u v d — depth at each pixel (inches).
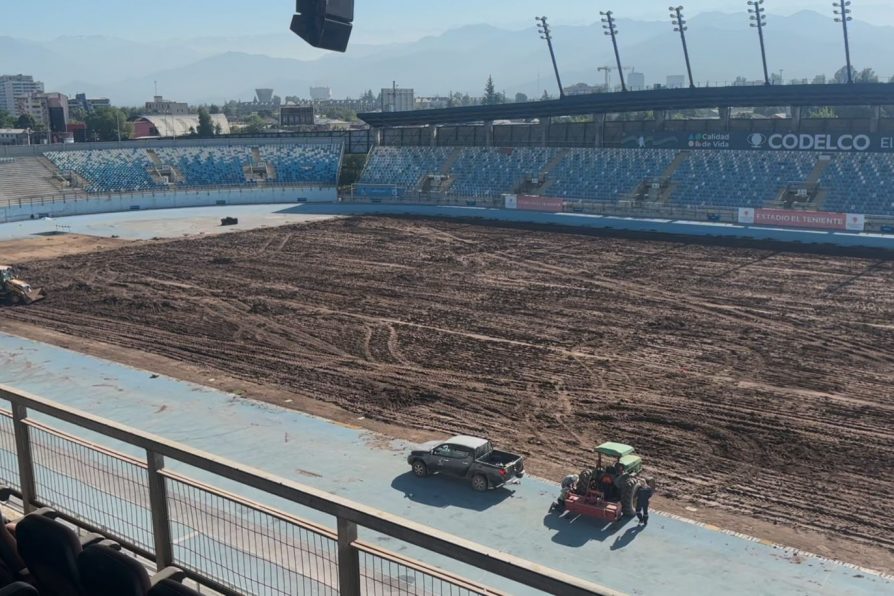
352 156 4576.8
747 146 3432.6
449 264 2484.0
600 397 1301.7
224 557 422.0
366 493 967.0
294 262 2561.5
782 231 2950.3
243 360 1552.7
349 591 281.6
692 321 1782.7
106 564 277.3
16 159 4084.6
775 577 773.9
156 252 2795.3
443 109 4106.8
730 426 1167.6
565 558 810.8
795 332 1683.1
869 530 866.1
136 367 1514.5
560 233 3029.0
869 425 1167.6
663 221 3243.1
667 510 914.1
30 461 413.7
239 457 1081.4
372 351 1596.9
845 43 3240.7
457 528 876.0
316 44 438.0
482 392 1342.3
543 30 4003.4
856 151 3191.4
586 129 3949.3
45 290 2218.3
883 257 2447.1
